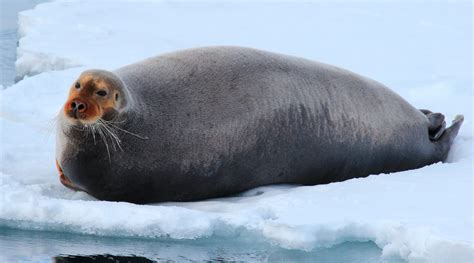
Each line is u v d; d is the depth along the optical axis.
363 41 61.22
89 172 29.97
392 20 69.50
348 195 30.20
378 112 34.66
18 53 57.75
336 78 34.22
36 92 44.94
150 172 30.42
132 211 27.48
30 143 36.72
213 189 31.61
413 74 51.12
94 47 58.12
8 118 40.34
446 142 37.06
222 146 31.12
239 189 32.16
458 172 33.44
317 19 70.31
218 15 73.00
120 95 29.06
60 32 63.59
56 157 30.92
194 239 27.03
